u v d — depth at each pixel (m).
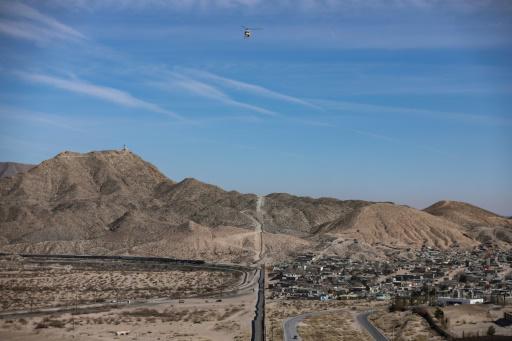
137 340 191.75
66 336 193.88
